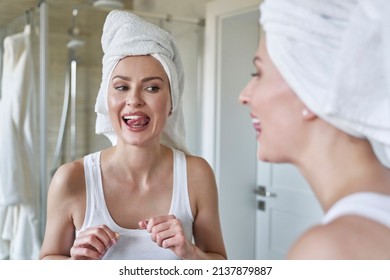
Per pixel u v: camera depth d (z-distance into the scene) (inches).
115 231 35.0
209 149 82.9
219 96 81.6
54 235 35.8
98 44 85.7
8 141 76.1
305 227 77.7
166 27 81.4
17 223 79.3
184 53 82.7
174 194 37.6
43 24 73.1
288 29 16.3
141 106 34.9
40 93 74.0
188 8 88.4
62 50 83.2
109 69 35.6
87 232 32.4
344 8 16.0
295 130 17.3
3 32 86.2
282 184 82.5
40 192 75.1
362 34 15.0
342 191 16.3
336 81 15.1
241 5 74.4
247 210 87.2
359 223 14.3
